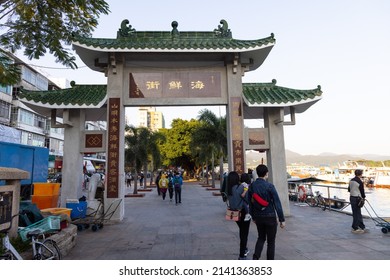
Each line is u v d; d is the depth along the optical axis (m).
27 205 6.34
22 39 6.46
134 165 20.12
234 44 9.05
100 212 8.88
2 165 12.13
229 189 5.29
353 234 7.10
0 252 4.22
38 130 30.78
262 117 11.26
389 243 6.25
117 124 9.09
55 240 5.20
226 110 9.82
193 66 9.73
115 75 9.33
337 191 29.03
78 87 9.70
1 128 21.91
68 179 9.02
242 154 9.21
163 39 9.91
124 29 9.82
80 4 6.30
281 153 9.66
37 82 29.16
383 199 26.55
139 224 8.67
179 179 14.52
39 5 6.19
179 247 6.07
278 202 4.50
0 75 5.91
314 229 7.68
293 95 9.23
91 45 8.57
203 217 9.98
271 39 8.97
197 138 23.36
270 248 4.48
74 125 9.26
